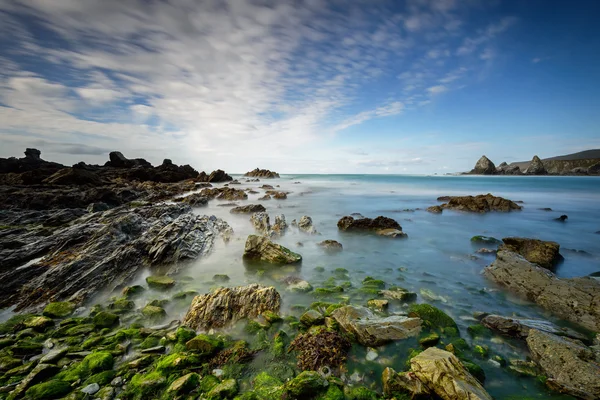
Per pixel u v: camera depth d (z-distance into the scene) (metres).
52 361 5.82
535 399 4.82
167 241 12.77
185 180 62.09
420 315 7.35
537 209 28.28
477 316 7.73
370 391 4.94
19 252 12.03
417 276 10.89
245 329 7.05
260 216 20.41
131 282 10.66
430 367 4.93
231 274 11.23
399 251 14.28
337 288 9.44
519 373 5.46
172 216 20.38
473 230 19.08
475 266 12.02
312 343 6.09
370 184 66.94
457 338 6.53
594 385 4.80
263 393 4.89
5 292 9.52
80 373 5.41
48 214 21.55
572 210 27.69
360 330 6.51
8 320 7.79
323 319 7.26
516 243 13.22
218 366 5.65
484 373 5.42
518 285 9.40
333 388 4.93
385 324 6.76
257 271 11.49
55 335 6.92
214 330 7.07
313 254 13.80
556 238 17.08
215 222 19.23
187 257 12.54
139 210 19.94
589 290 8.05
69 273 10.42
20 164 58.12
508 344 6.42
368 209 28.34
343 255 13.64
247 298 8.12
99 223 16.39
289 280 10.16
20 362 5.88
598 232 18.55
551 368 5.42
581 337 6.66
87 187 34.78
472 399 4.19
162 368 5.48
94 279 10.27
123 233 14.33
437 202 33.66
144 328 7.08
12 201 24.89
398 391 4.78
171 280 10.37
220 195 38.03
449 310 8.15
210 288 9.83
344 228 18.88
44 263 11.19
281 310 8.05
